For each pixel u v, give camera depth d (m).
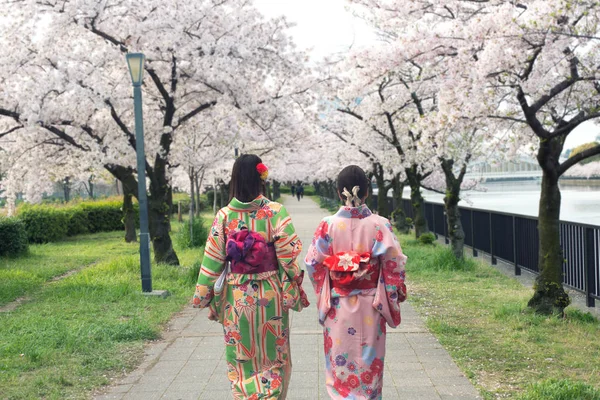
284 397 3.57
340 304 3.43
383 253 3.38
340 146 21.47
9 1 10.55
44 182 16.48
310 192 81.75
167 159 12.08
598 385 4.36
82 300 8.19
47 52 10.52
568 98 6.90
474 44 6.80
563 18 6.03
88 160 11.01
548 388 4.05
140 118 8.84
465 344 5.64
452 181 11.57
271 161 25.83
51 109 9.73
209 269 3.48
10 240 13.87
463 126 7.16
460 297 8.24
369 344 3.40
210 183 30.55
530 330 6.04
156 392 4.41
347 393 3.42
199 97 12.29
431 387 4.39
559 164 6.68
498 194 41.84
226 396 4.28
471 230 14.13
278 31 11.98
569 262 8.48
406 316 7.03
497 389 4.32
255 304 3.43
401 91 13.89
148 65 11.11
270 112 11.55
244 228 3.47
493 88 6.70
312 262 3.48
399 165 16.69
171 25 10.55
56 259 13.83
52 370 5.00
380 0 9.65
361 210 3.47
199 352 5.52
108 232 22.80
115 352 5.56
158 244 11.78
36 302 8.29
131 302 8.03
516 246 10.64
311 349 5.50
